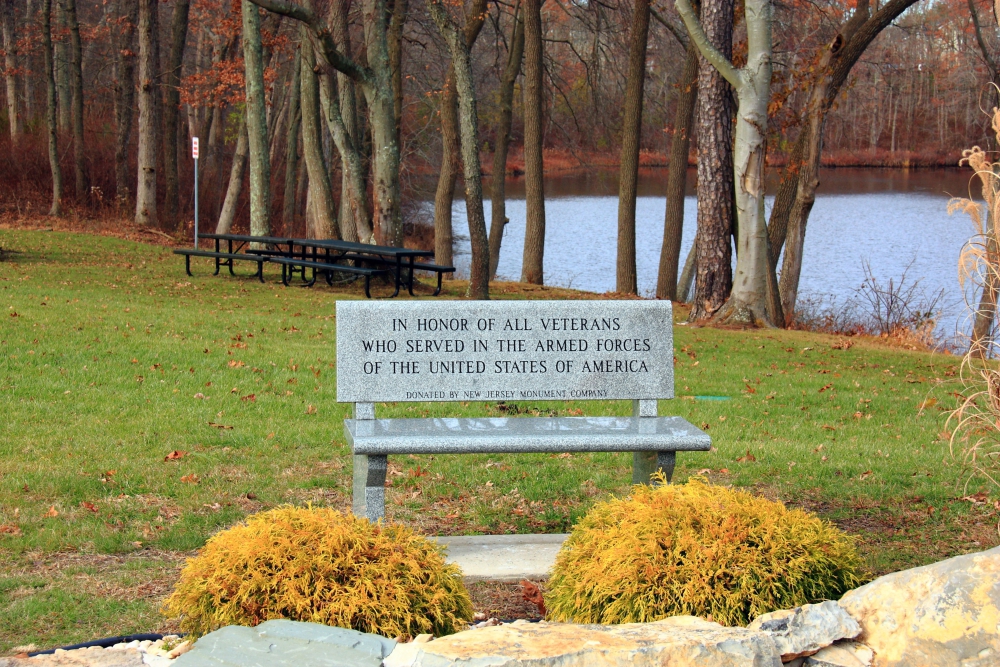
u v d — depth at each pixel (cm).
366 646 329
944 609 349
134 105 3959
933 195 5091
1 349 979
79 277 1683
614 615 375
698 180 1741
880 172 6519
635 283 2430
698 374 1125
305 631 339
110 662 352
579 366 532
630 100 2372
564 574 411
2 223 2542
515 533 557
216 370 966
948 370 1290
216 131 3734
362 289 1844
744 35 2577
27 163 3262
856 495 638
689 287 2586
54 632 409
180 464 653
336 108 2045
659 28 3198
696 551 380
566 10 2830
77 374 904
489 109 3853
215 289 1683
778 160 3478
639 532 392
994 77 2088
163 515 559
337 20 2027
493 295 2008
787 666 346
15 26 3544
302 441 723
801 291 2491
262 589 361
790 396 1008
